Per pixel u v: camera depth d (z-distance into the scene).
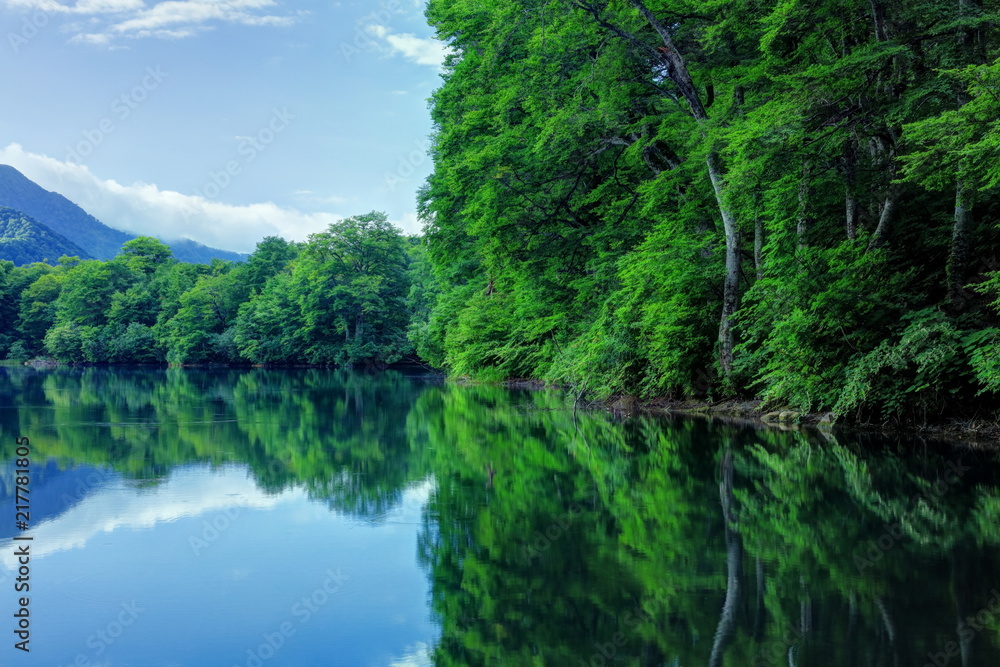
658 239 18.39
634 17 18.95
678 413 18.83
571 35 20.39
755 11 15.49
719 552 6.73
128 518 8.46
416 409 22.42
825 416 15.04
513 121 24.53
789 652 4.53
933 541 6.91
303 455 13.09
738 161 14.34
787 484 9.62
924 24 13.59
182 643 4.98
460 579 6.18
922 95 12.65
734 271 17.33
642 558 6.61
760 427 15.27
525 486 10.12
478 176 24.03
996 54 11.59
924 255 15.12
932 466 10.50
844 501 8.60
